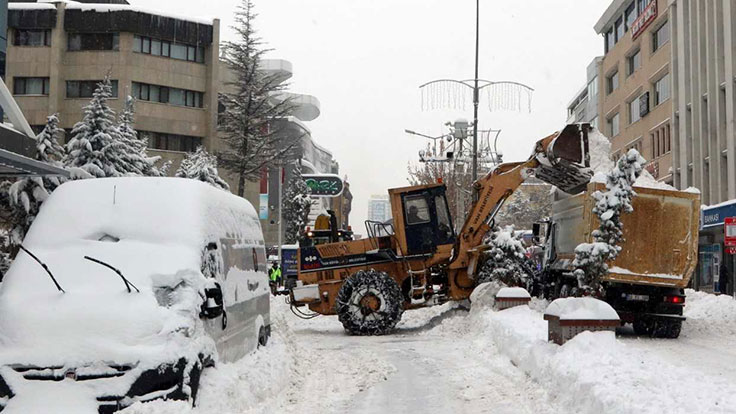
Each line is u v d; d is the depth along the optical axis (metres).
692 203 16.61
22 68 57.44
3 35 15.75
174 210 8.52
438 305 21.41
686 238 16.59
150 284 7.71
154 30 58.53
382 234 20.80
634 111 57.00
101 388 6.84
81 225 8.45
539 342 11.74
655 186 16.88
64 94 58.12
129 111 27.34
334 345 16.83
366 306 19.02
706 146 41.69
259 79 56.84
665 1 49.03
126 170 21.28
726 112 38.75
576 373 8.98
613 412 7.41
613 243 13.02
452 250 20.06
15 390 6.84
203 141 60.97
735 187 37.12
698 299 22.86
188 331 7.38
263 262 11.53
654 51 52.50
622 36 60.00
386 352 15.27
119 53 57.81
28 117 57.31
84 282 7.74
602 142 18.91
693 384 8.12
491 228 20.59
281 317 13.29
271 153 56.72
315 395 10.23
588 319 10.96
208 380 7.60
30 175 11.84
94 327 7.13
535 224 23.70
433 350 15.52
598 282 12.77
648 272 16.48
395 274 20.33
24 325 7.20
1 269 14.84
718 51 39.41
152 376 6.92
